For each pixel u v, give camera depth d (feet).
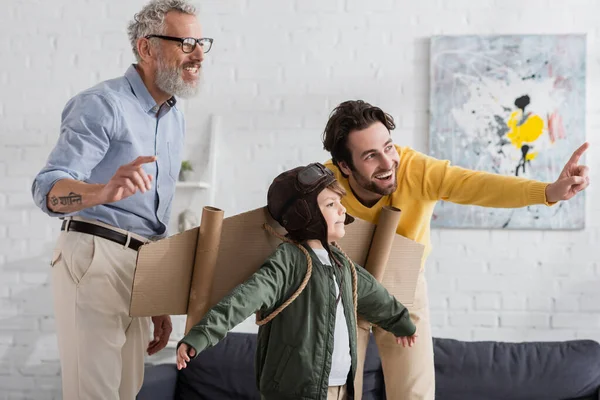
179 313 5.96
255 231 6.00
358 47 11.44
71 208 5.92
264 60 11.53
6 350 11.57
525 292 11.28
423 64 11.36
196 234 5.86
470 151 11.20
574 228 11.16
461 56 11.23
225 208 11.51
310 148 11.47
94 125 6.57
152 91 7.11
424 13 11.37
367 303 6.19
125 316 6.82
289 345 5.70
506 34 11.25
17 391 11.55
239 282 5.99
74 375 6.65
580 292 11.21
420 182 6.68
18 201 11.60
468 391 10.20
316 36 11.49
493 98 11.20
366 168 6.36
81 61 11.64
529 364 10.32
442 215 11.28
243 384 10.46
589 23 11.21
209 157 11.35
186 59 6.98
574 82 11.14
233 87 11.55
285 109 11.50
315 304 5.77
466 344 10.67
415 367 7.04
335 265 5.97
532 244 11.28
